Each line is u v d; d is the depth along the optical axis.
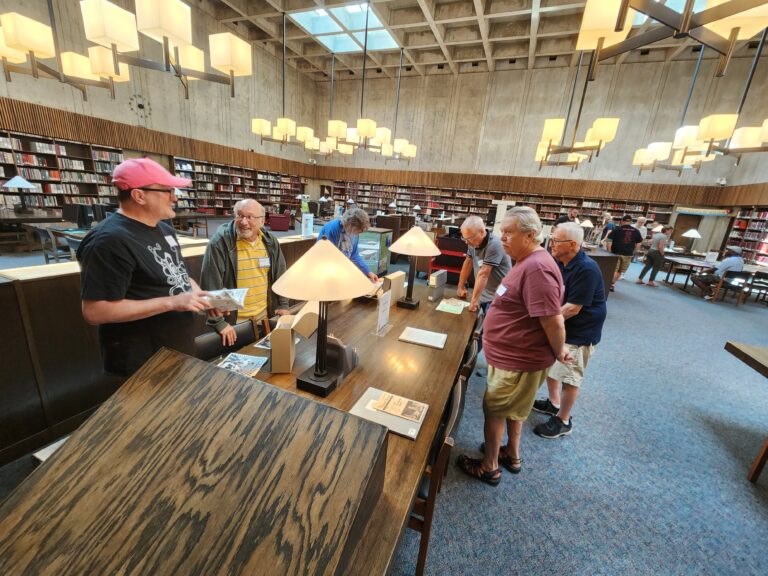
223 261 1.96
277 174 13.60
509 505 1.65
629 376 3.13
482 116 12.14
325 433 0.64
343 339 1.71
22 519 0.51
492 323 1.58
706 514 1.67
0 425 1.61
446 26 9.58
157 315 1.32
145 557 0.48
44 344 1.74
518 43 10.16
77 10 6.98
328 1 8.12
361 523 0.59
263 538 0.50
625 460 2.02
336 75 13.59
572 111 11.03
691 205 10.09
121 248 1.16
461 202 12.89
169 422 0.65
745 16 1.79
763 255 8.00
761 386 3.03
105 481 0.56
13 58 3.53
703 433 2.32
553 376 2.17
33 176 6.85
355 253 2.78
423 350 1.64
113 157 8.16
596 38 2.07
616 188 10.80
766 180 8.11
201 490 0.56
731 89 9.42
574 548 1.46
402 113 13.24
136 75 8.39
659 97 10.13
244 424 0.65
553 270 1.37
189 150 9.80
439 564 1.35
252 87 11.57
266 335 1.78
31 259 5.47
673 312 5.27
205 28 9.52
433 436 1.04
